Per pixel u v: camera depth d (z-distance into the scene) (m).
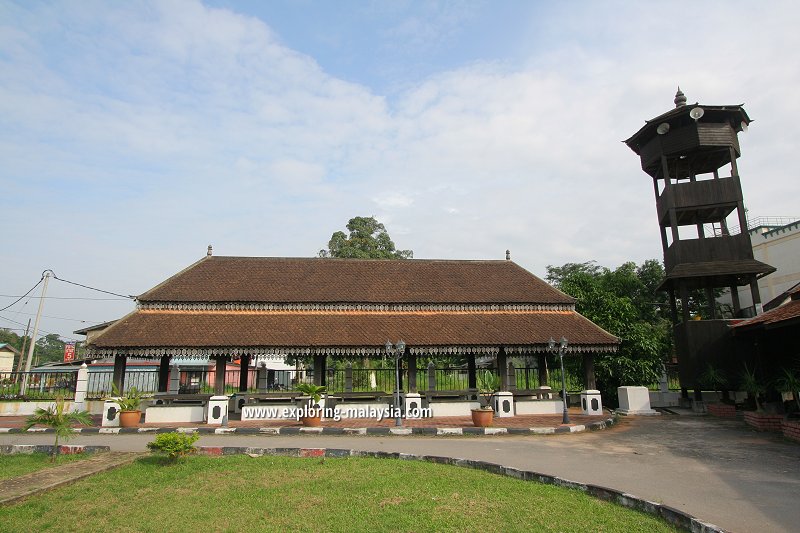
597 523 6.95
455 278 23.67
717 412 20.47
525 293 22.80
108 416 16.98
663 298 38.88
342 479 9.41
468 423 17.84
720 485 9.05
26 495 8.25
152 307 19.44
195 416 18.34
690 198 22.31
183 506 7.89
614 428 17.11
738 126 22.66
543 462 11.30
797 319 13.85
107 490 8.79
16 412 20.44
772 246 33.22
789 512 7.41
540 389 22.14
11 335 62.25
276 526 6.96
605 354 24.16
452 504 7.83
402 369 24.52
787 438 14.24
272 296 20.52
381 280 22.83
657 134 23.14
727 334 20.84
